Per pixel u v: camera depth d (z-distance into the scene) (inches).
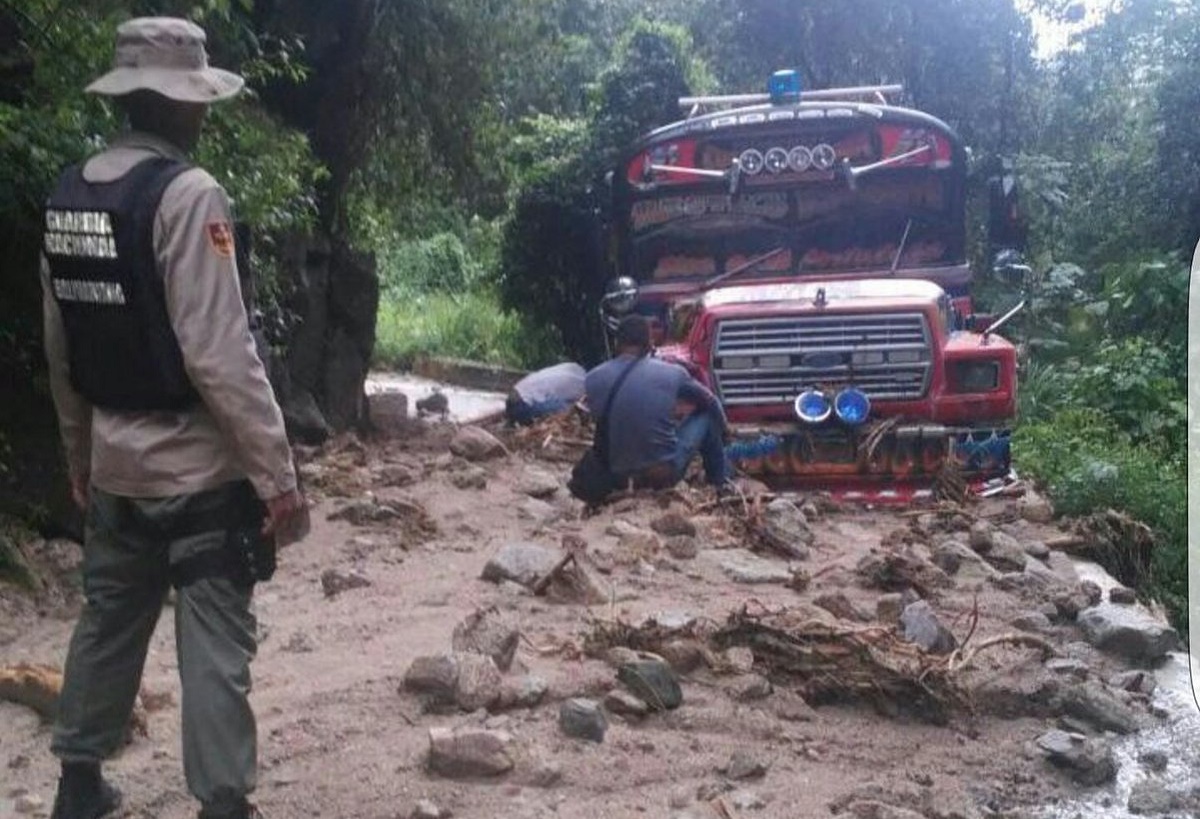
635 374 347.9
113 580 169.9
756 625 231.1
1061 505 376.8
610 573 286.0
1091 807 194.5
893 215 442.9
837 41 858.1
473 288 1088.8
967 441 379.6
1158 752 212.4
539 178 789.9
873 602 273.9
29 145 273.9
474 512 344.8
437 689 211.2
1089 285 751.1
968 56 840.3
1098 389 588.7
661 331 444.1
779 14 864.9
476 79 523.2
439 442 476.7
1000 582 289.4
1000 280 477.4
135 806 182.9
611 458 345.1
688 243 450.0
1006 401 379.2
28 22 298.4
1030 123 843.4
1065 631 266.1
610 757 196.4
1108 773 204.1
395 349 866.8
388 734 201.9
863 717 220.2
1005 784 200.1
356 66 471.5
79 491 178.5
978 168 483.5
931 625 242.1
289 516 162.7
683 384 350.6
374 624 251.6
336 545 308.3
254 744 165.0
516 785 188.4
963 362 378.9
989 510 368.8
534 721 207.6
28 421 291.6
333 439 446.9
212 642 162.6
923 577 284.2
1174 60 749.9
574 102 893.8
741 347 381.7
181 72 167.0
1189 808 192.1
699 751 201.0
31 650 239.5
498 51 532.4
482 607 257.0
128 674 173.3
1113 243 758.5
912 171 440.8
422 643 240.1
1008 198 468.4
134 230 158.2
